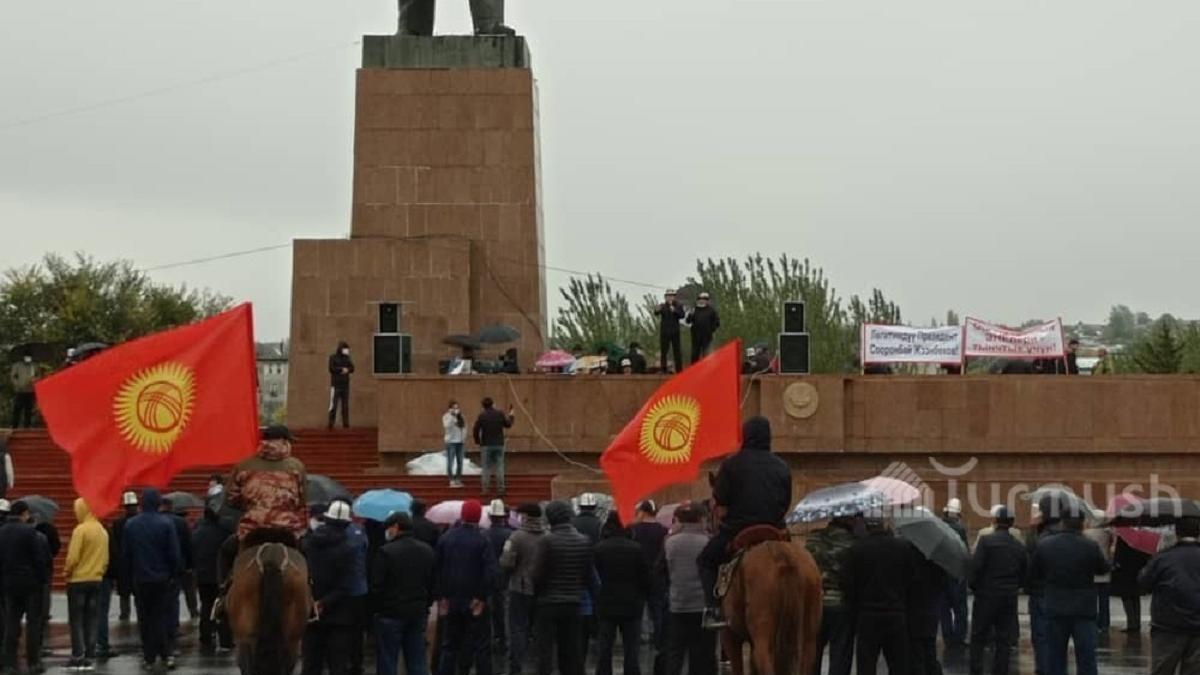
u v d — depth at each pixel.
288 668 19.55
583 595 24.56
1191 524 21.92
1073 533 24.16
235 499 20.22
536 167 54.62
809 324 113.94
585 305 114.75
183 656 30.30
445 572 24.91
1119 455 47.91
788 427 47.91
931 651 24.12
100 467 19.19
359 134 53.78
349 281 53.19
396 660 23.73
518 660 26.77
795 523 24.95
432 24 54.59
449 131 53.84
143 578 28.00
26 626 28.50
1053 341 48.19
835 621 24.34
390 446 48.34
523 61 54.03
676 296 49.56
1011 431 47.88
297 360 52.88
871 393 48.00
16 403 52.44
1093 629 24.17
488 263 53.56
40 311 98.50
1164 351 97.06
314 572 22.58
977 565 25.73
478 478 46.41
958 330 48.22
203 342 19.42
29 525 27.94
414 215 53.66
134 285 103.12
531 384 48.25
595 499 30.03
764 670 18.91
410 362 50.78
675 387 22.47
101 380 19.20
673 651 24.00
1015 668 29.11
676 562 23.80
